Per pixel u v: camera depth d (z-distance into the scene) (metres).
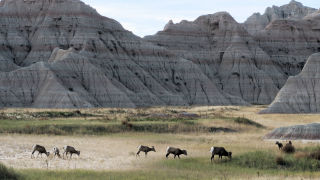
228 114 136.50
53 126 79.44
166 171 45.34
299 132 76.88
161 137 76.06
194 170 46.22
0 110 129.88
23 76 183.12
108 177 41.44
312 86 167.62
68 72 189.25
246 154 52.19
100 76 192.88
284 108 159.62
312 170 47.69
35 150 53.50
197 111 152.75
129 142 69.31
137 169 46.41
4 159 51.44
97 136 75.88
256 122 108.94
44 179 39.56
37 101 172.25
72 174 42.25
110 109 155.25
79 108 164.38
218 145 65.50
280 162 49.25
